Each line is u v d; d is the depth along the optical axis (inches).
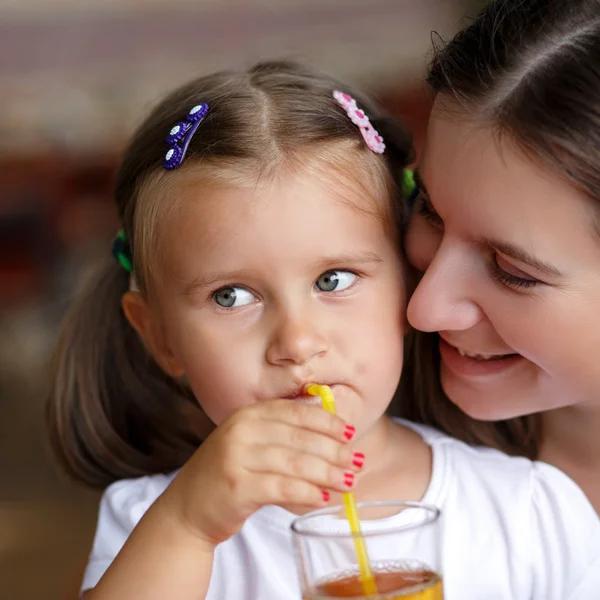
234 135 65.6
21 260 289.3
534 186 54.8
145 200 68.4
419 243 64.7
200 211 63.2
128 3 317.7
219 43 312.5
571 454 72.7
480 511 69.6
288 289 62.3
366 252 64.0
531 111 54.4
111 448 84.0
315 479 53.8
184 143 66.3
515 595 67.9
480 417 65.9
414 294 61.4
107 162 292.7
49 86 306.0
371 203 65.7
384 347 64.8
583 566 68.2
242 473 54.9
